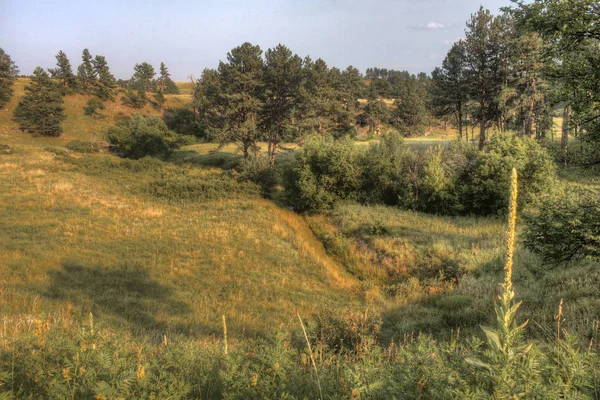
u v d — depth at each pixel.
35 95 81.00
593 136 8.86
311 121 54.62
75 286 15.29
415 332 10.52
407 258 20.69
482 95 40.66
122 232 24.48
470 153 30.67
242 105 50.03
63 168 45.81
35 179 38.91
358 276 20.97
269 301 16.19
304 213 32.88
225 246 22.75
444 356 2.49
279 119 53.50
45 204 29.47
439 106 49.81
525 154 25.34
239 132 50.44
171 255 20.97
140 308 13.83
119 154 71.81
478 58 39.56
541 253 9.15
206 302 15.36
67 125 86.12
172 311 13.93
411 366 2.39
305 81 56.34
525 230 9.48
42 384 2.78
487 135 41.94
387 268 20.73
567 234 8.41
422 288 16.91
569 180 23.91
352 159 32.91
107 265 18.48
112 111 98.94
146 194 36.16
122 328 10.43
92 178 43.09
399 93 108.56
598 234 8.20
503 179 24.84
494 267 16.23
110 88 106.38
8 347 3.90
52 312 11.11
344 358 4.96
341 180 32.75
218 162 59.34
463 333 9.57
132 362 3.26
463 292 14.23
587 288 10.55
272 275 19.30
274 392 2.72
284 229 27.59
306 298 16.80
